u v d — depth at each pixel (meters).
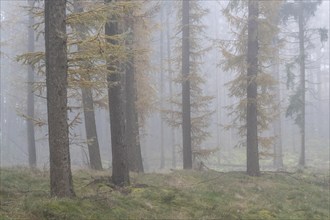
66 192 9.73
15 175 13.17
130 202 11.24
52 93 9.62
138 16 17.92
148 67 22.58
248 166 19.83
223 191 15.33
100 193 11.62
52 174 9.71
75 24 10.34
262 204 14.24
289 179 19.70
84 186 12.78
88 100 18.19
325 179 20.38
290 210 13.97
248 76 19.59
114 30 13.53
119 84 13.52
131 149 19.47
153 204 11.89
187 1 22.73
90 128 18.52
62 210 8.67
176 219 10.98
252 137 19.77
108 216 9.52
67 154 9.79
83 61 10.62
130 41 17.59
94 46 10.27
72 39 10.62
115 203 10.59
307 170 24.64
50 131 9.66
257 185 17.41
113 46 10.53
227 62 20.39
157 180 16.09
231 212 12.36
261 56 19.59
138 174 17.33
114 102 13.52
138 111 22.17
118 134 13.54
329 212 14.34
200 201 13.20
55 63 9.63
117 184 13.41
